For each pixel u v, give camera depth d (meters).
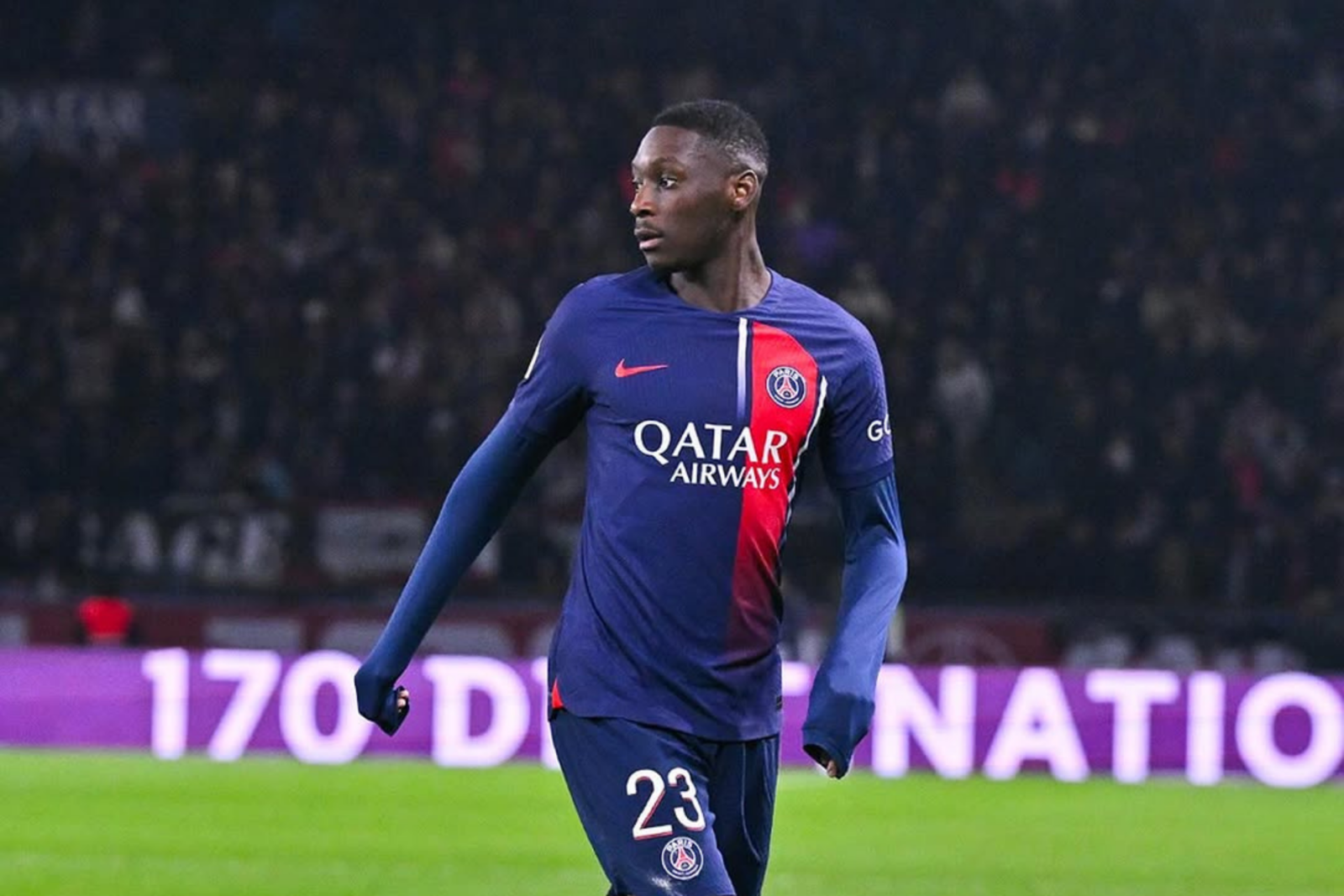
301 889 28.50
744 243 13.29
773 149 75.56
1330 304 71.69
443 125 75.06
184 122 74.81
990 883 30.41
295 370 66.12
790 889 29.44
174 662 46.41
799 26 79.81
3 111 74.44
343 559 58.44
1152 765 45.84
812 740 12.84
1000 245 73.19
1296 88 79.62
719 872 12.71
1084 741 45.94
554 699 13.25
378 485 63.62
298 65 76.88
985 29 79.88
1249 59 80.25
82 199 72.06
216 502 58.38
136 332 66.69
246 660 46.31
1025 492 64.62
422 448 64.12
